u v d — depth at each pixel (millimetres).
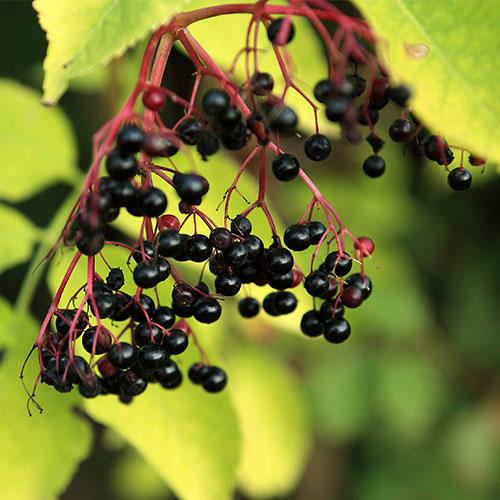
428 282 1016
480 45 495
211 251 507
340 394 940
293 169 509
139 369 517
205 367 546
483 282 1001
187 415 560
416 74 493
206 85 661
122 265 559
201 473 556
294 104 590
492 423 986
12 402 554
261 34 586
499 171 498
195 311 515
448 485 996
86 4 489
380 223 893
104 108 667
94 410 556
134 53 650
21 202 802
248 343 744
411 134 522
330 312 521
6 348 559
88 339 511
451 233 992
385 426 982
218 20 585
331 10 493
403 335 917
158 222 511
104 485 1072
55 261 568
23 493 548
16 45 700
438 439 1005
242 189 578
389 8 496
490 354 996
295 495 1027
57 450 553
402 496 1005
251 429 716
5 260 580
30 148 610
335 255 518
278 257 509
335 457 1043
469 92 493
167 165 578
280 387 733
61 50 487
